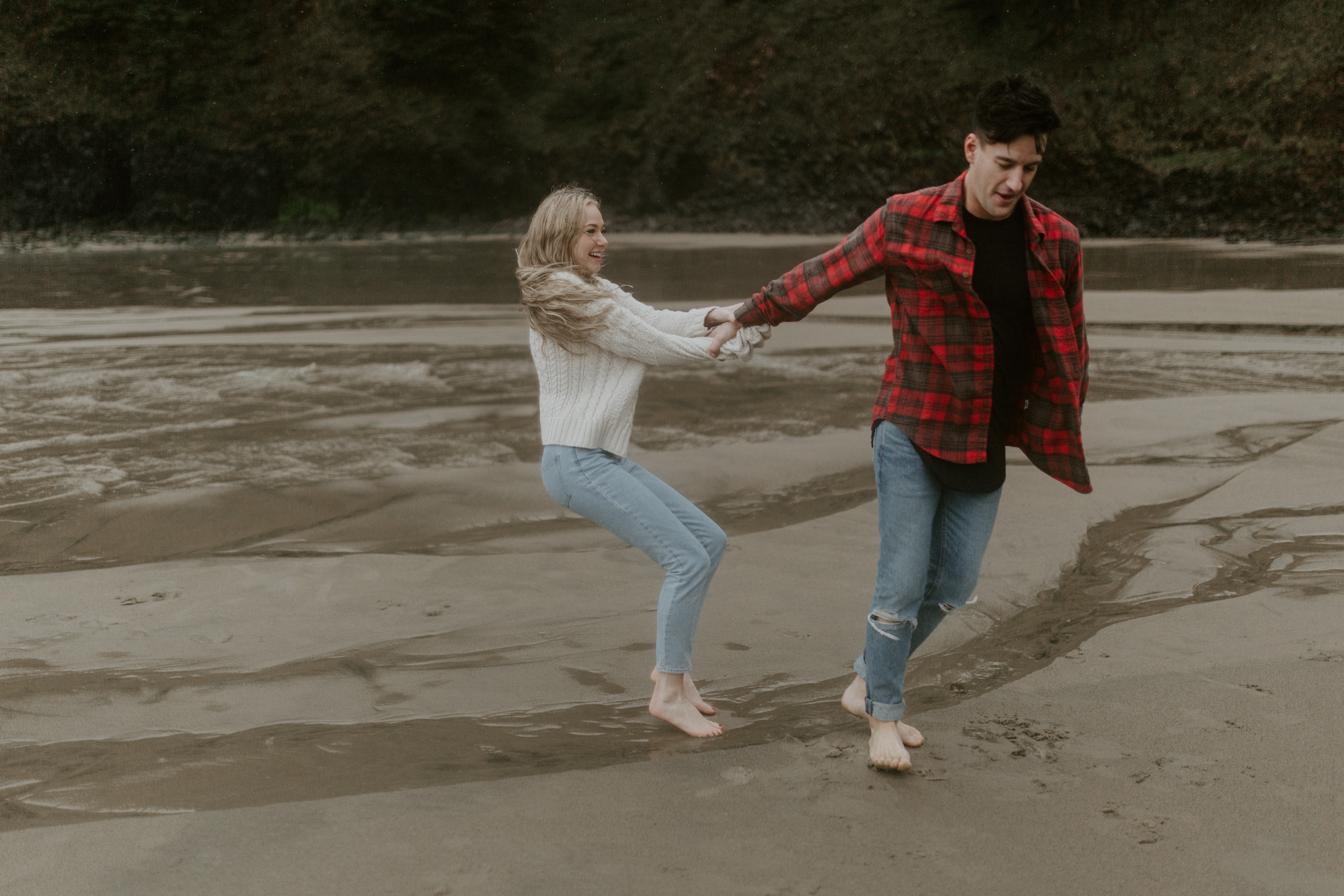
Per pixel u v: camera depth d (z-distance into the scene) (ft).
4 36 112.06
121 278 66.95
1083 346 9.03
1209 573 13.83
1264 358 31.53
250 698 10.77
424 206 116.57
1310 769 8.96
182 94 114.01
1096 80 96.89
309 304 51.44
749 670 11.48
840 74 108.88
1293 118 87.61
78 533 16.49
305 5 116.78
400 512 17.51
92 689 10.94
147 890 7.44
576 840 8.05
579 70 118.32
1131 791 8.69
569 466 10.22
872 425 9.48
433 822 8.34
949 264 8.43
